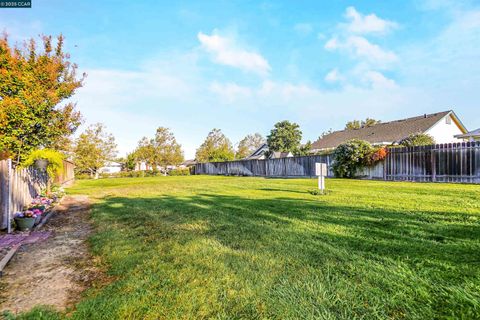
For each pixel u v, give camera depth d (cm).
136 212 612
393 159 1244
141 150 3788
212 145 4619
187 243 353
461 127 2195
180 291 222
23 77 874
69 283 259
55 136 1037
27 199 706
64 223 554
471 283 212
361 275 237
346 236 353
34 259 333
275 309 190
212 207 634
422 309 183
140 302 208
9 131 855
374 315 178
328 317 178
